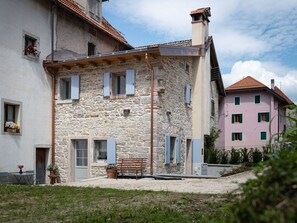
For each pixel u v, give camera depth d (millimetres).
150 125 13188
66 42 16172
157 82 13234
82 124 14633
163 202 6488
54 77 15234
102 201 6980
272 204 1303
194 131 17172
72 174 14742
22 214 5840
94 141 14430
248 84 33250
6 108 13141
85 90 14719
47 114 14922
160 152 13438
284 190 1322
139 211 5602
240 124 33062
